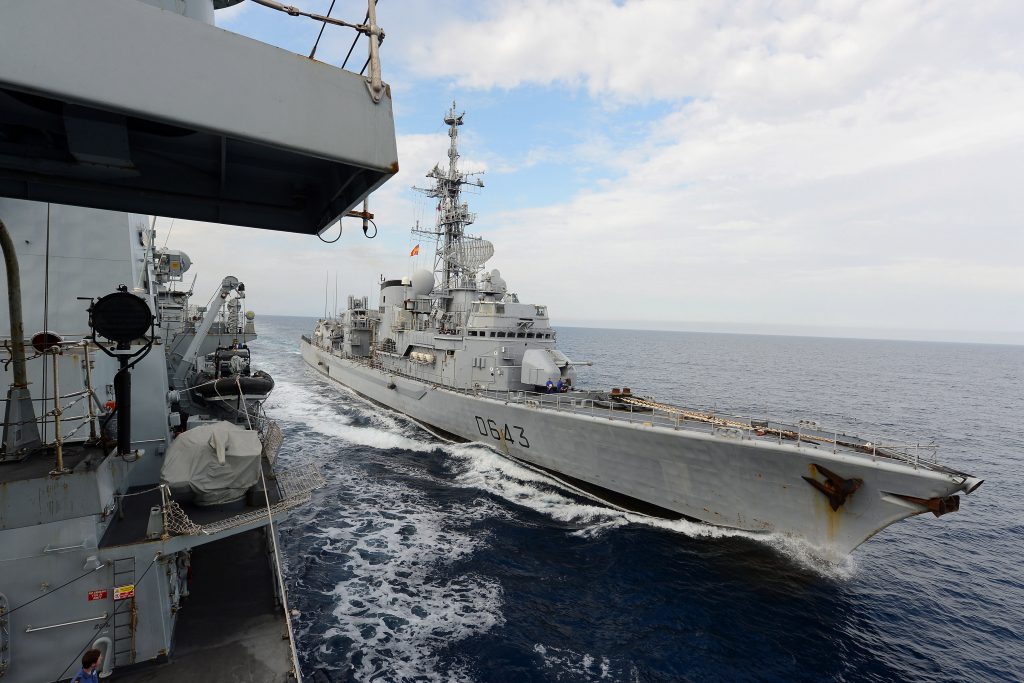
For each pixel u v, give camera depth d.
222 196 5.59
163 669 7.51
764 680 10.69
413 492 20.28
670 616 12.68
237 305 21.61
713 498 15.94
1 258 9.20
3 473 6.78
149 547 7.37
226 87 3.35
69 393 8.81
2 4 2.72
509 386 23.84
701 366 87.00
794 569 14.48
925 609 13.53
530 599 13.29
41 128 4.00
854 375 82.38
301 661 10.62
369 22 4.07
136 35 3.05
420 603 12.92
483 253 28.72
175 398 12.06
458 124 30.83
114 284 10.22
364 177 4.62
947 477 11.45
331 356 47.97
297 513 17.98
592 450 18.61
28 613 6.70
